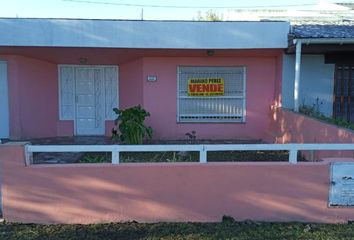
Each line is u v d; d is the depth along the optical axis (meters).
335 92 11.77
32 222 5.29
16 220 5.29
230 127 12.26
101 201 5.29
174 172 5.30
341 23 12.27
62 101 12.84
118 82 12.82
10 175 5.24
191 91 12.13
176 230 5.07
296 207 5.35
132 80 12.44
